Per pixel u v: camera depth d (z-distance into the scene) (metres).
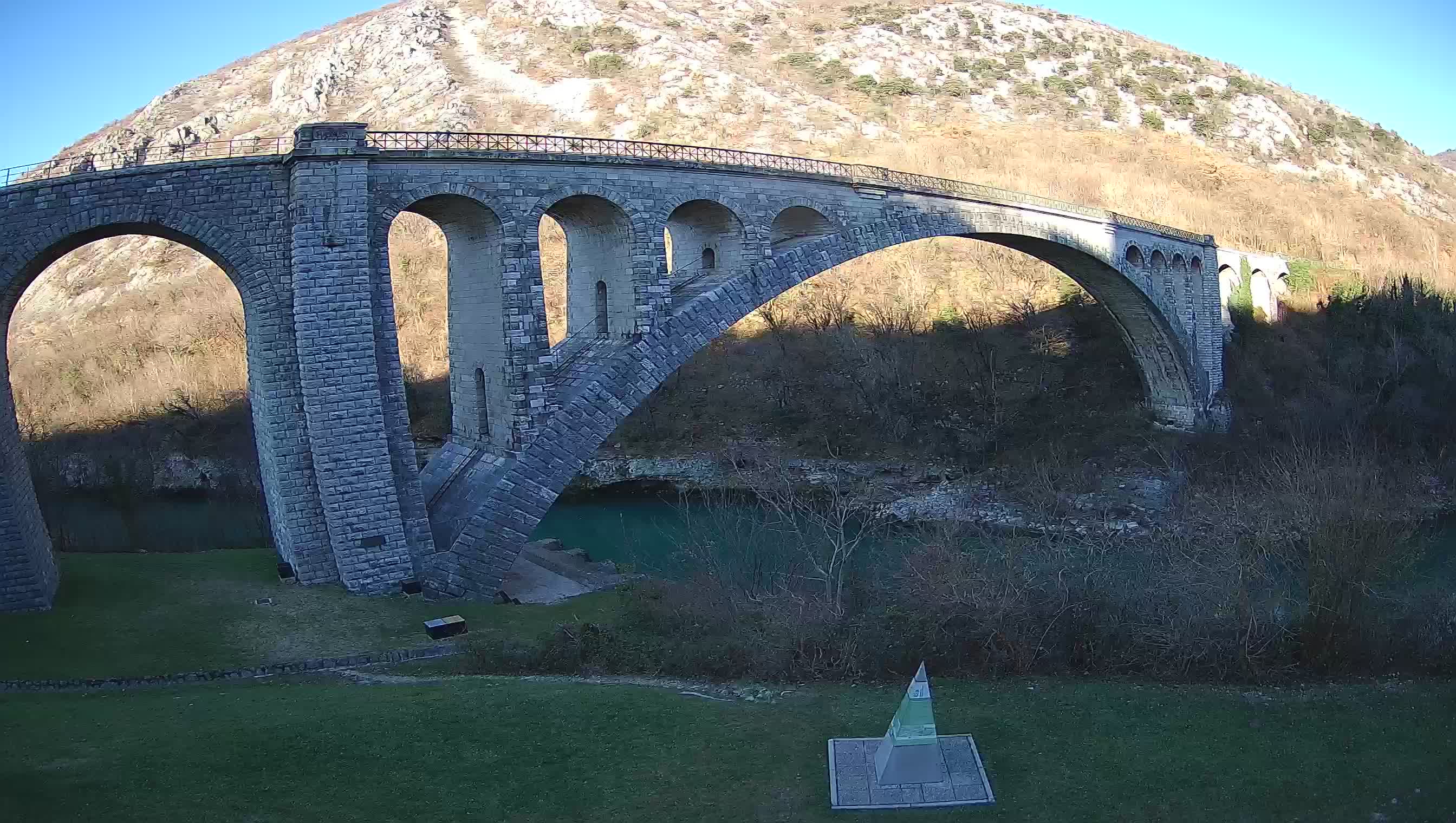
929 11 145.00
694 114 111.50
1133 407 69.94
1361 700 28.59
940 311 80.94
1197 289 68.06
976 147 103.00
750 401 77.69
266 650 29.92
